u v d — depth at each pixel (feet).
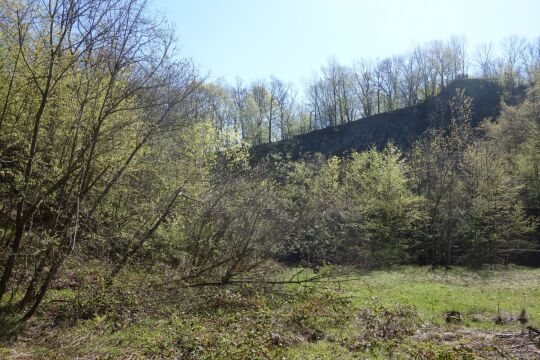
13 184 34.35
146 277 43.42
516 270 95.86
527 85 244.22
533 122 152.05
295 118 297.53
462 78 281.33
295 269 56.85
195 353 26.04
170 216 50.96
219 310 37.93
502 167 132.87
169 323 34.01
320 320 36.09
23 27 34.06
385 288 60.03
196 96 58.39
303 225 58.13
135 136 42.60
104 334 30.86
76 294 36.24
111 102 37.47
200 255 52.13
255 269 50.44
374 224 117.08
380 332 33.06
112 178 40.63
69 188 38.60
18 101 36.88
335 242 69.41
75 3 34.37
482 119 239.09
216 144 60.34
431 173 134.82
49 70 33.47
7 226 37.65
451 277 78.18
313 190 74.02
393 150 136.87
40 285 37.63
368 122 271.28
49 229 36.81
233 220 51.31
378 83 303.89
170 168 53.31
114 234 42.75
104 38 35.53
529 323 37.70
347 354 27.89
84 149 35.09
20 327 31.35
